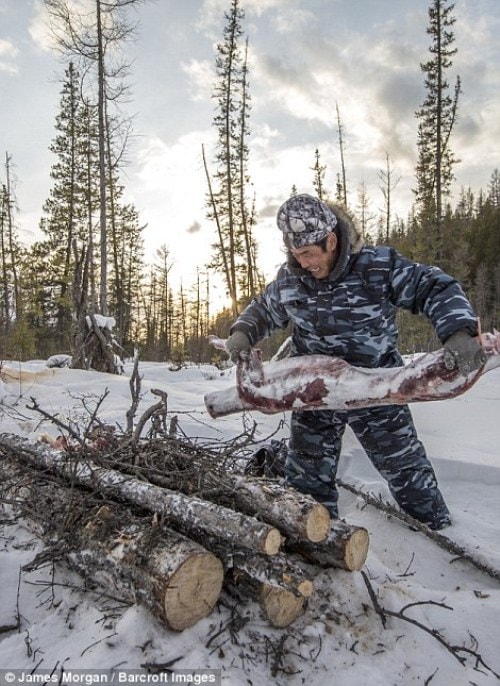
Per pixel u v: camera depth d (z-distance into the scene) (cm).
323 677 184
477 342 212
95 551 218
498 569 258
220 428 500
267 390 268
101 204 1780
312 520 212
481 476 385
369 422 286
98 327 956
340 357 274
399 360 284
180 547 196
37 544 260
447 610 224
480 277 3644
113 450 291
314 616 207
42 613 218
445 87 2344
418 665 193
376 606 211
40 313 2458
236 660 183
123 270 3259
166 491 228
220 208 2580
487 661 199
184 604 189
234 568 207
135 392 351
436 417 568
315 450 287
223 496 238
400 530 300
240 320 288
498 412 577
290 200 246
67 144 2814
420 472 294
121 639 186
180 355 1720
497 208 4988
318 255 249
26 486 284
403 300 255
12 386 685
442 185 2402
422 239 2338
